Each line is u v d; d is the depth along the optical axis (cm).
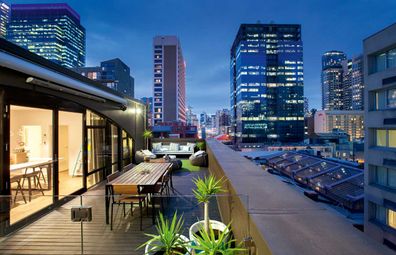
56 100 543
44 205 389
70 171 745
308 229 154
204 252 191
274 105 10994
